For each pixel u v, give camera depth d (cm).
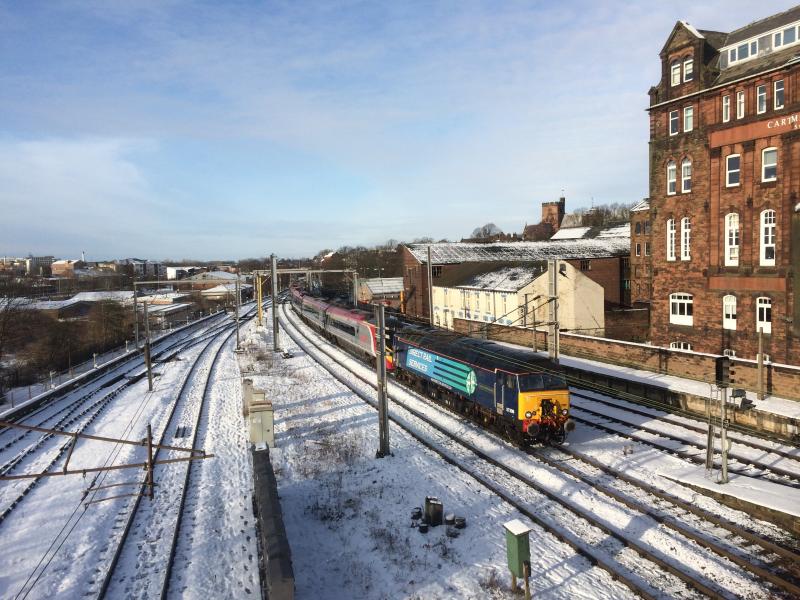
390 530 1265
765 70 2372
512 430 1814
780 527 1200
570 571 1070
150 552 1200
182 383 3088
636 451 1702
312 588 1045
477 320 4275
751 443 1691
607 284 5119
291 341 4891
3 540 1277
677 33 2808
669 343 2953
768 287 2427
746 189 2500
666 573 1051
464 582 1045
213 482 1597
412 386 2706
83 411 2494
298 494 1494
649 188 3023
